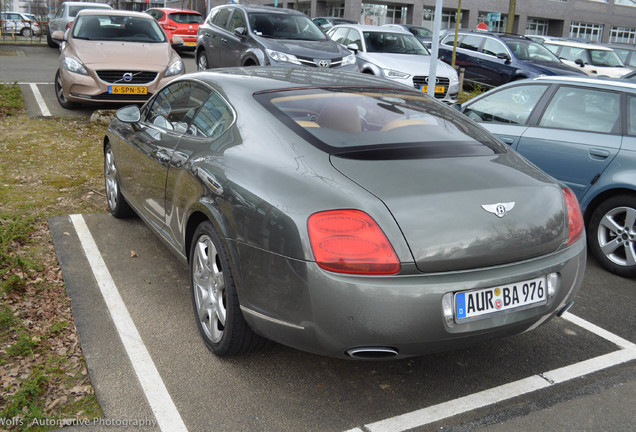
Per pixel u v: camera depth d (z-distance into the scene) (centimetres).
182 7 5681
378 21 3900
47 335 313
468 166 270
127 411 255
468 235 238
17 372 279
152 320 335
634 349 330
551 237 261
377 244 228
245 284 260
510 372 300
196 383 278
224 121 318
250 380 282
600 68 1634
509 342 333
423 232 232
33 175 613
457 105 586
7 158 666
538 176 283
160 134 383
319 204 238
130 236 464
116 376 280
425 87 1119
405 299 227
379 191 240
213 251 292
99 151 729
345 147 272
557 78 511
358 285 226
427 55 1223
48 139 764
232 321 275
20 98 978
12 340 307
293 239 236
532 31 4628
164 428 245
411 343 234
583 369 305
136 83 881
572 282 272
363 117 304
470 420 258
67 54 893
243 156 285
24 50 1889
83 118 889
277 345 315
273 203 248
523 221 252
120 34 968
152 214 390
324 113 302
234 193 269
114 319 334
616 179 436
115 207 490
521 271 250
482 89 1430
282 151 274
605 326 360
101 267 404
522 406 270
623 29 5031
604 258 455
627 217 437
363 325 228
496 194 253
